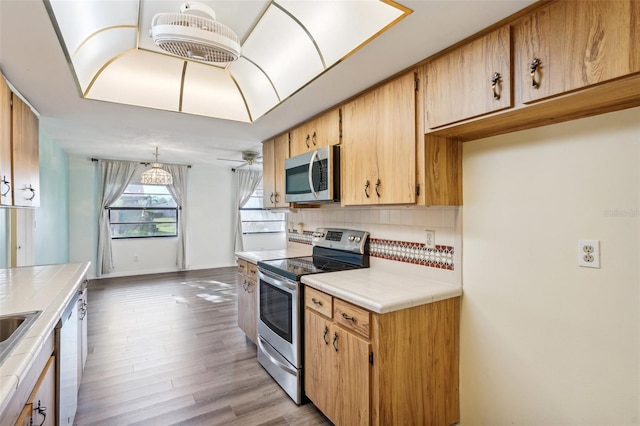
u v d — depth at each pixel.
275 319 2.40
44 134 3.62
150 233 6.31
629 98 1.15
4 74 1.77
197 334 3.28
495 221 1.64
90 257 5.69
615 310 1.25
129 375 2.46
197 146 4.46
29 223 3.27
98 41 1.81
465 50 1.45
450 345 1.77
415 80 1.69
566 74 1.11
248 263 3.04
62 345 1.52
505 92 1.29
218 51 1.54
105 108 2.38
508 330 1.58
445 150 1.73
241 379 2.42
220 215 6.99
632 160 1.20
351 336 1.66
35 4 1.19
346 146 2.21
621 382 1.23
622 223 1.23
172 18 1.46
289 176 2.81
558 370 1.41
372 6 1.40
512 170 1.57
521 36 1.24
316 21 1.68
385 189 1.87
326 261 2.68
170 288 5.13
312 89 2.02
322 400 1.90
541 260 1.46
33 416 1.09
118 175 5.83
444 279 1.88
